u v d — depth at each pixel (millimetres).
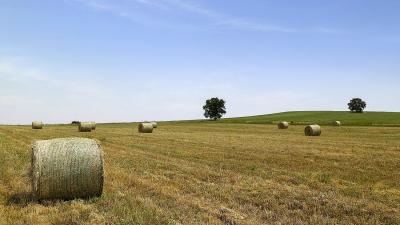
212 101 118812
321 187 14461
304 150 26484
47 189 11812
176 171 17641
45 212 10844
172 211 10883
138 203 11648
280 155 23672
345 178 16547
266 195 13055
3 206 11312
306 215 10945
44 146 12031
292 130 56125
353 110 120500
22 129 55000
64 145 12164
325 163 20578
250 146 29312
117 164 19344
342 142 33719
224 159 21750
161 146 29062
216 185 14578
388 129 55625
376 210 11352
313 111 128875
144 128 48375
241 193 13336
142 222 9648
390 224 10188
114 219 9992
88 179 12164
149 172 17203
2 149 25078
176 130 56938
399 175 17188
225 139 36719
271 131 53750
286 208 11586
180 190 13820
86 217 10242
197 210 11141
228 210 11094
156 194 12961
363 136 42219
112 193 12906
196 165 19391
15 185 14000
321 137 40562
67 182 11961
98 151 12383
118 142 32406
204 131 54250
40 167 11773
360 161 21375
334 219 10516
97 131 50281
